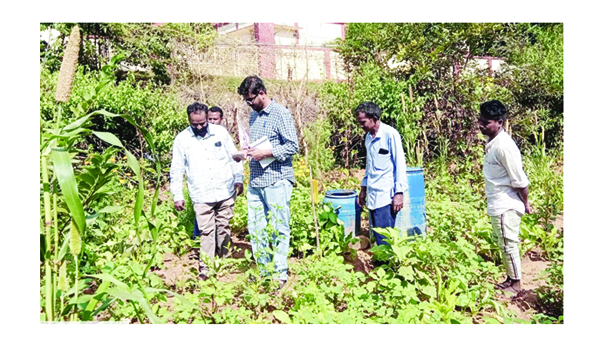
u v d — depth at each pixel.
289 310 3.32
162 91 7.14
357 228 4.74
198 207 4.03
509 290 3.71
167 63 7.31
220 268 3.69
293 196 4.97
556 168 7.37
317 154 7.12
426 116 7.59
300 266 3.78
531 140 8.05
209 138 4.10
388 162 4.08
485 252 4.52
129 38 7.11
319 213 4.57
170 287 3.84
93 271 3.69
